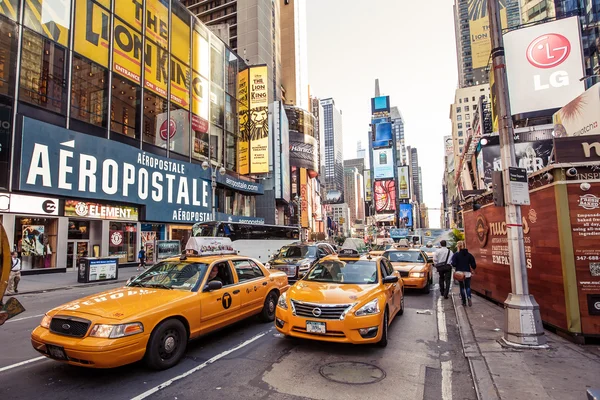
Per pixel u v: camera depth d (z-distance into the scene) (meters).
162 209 28.41
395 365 5.47
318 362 5.54
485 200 10.46
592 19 48.91
